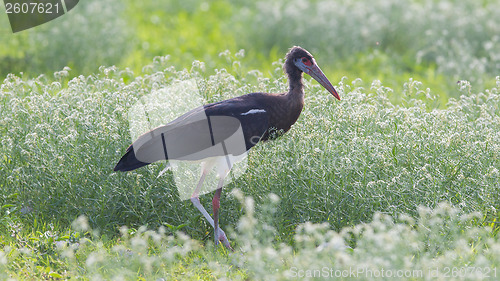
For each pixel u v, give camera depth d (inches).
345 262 319.9
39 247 383.2
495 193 414.9
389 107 514.3
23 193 430.3
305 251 330.3
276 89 523.2
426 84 717.3
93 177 424.8
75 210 423.8
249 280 351.9
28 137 432.5
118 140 437.4
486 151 422.9
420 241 359.6
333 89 457.4
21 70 744.3
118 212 426.6
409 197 406.6
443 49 794.2
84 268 354.3
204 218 430.6
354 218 405.1
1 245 384.5
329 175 413.4
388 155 421.7
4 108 486.9
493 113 501.0
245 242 377.4
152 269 362.6
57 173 423.8
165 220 425.1
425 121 454.6
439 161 421.4
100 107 467.5
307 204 408.8
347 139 440.5
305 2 980.6
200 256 383.6
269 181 412.5
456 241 356.2
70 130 430.0
